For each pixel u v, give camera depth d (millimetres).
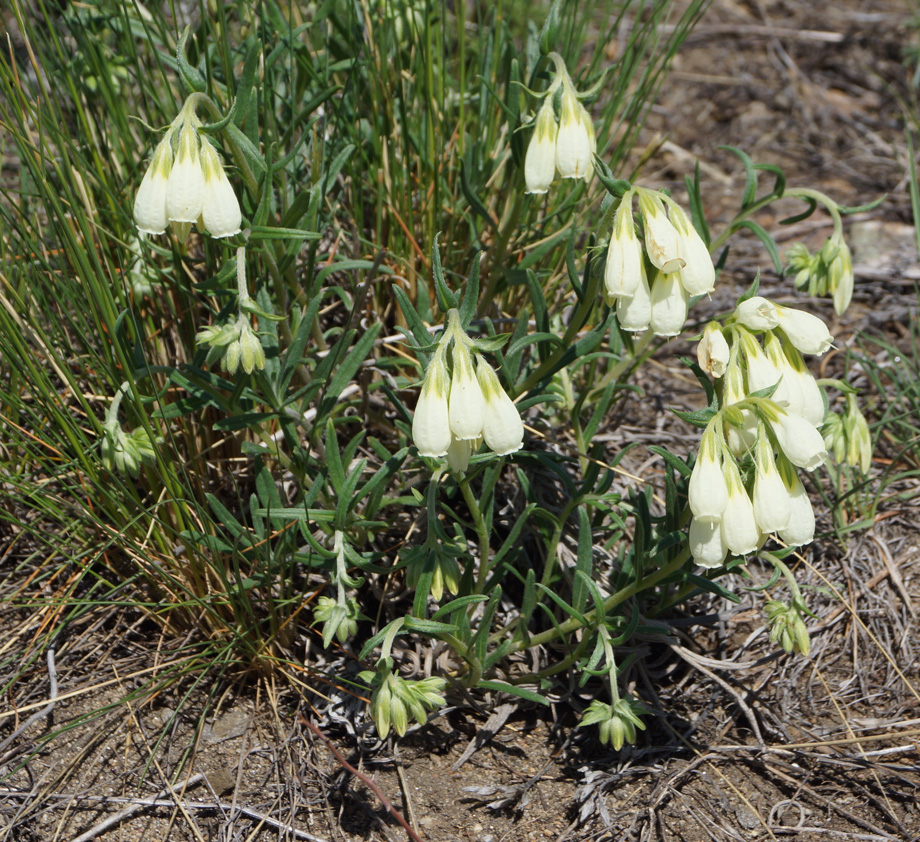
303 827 446
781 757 464
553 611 505
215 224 400
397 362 508
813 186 794
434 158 530
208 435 512
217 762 462
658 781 453
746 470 382
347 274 559
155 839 441
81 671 483
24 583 497
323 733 474
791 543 375
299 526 457
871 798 448
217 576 471
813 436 365
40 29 534
